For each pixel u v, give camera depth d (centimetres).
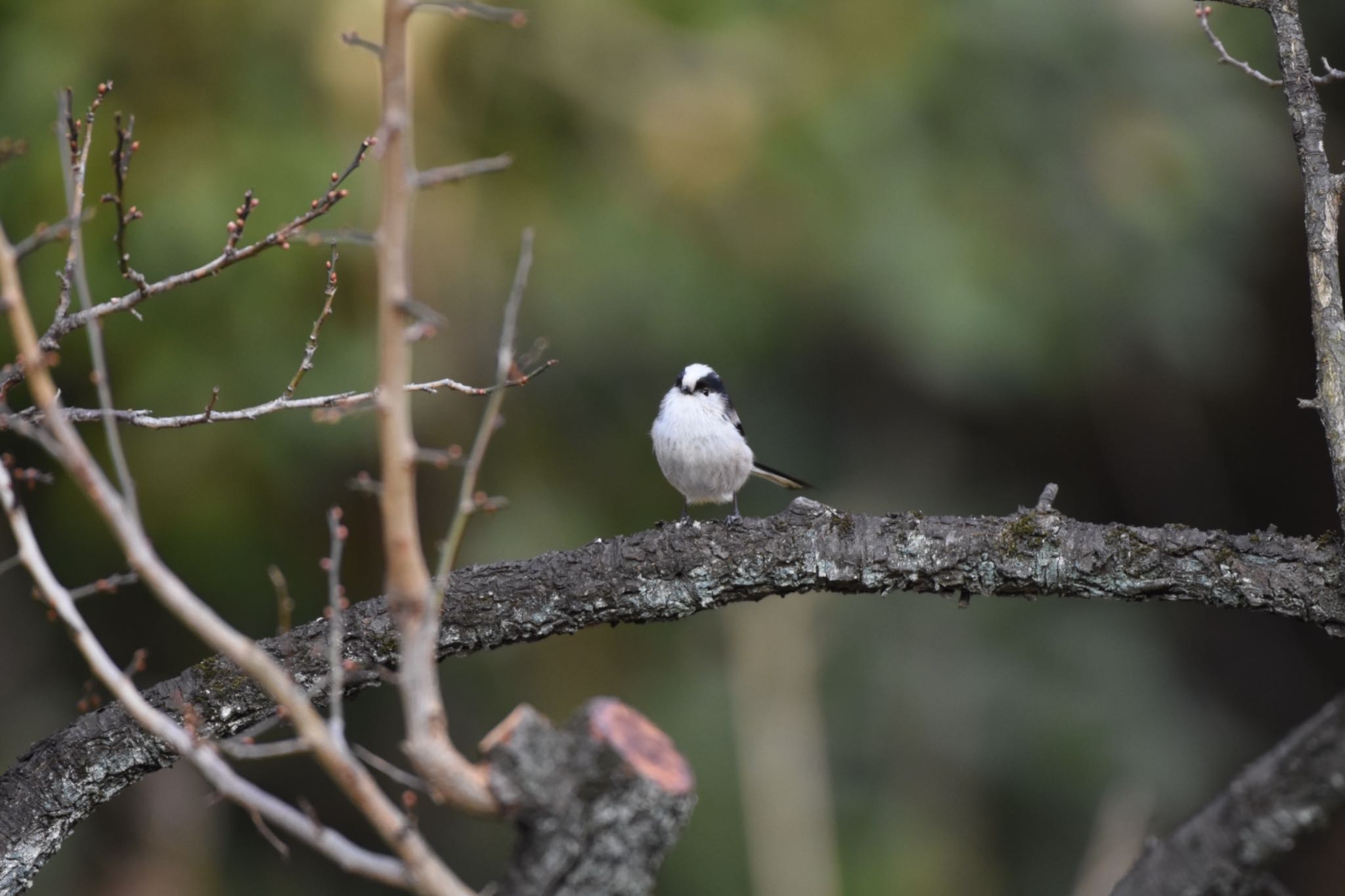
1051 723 1487
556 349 1312
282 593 462
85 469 367
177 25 1155
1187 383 1727
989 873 1429
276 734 1291
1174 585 577
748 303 1381
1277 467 1905
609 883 393
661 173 1297
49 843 569
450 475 1274
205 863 1379
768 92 1330
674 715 1390
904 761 1445
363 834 1480
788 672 1362
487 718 1362
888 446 1620
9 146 500
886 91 1377
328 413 415
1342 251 1661
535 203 1278
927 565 600
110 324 1151
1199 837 380
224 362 1176
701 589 613
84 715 585
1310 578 560
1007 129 1442
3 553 1362
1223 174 1498
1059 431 1766
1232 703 1756
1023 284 1412
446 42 1222
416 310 379
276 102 1184
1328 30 1692
